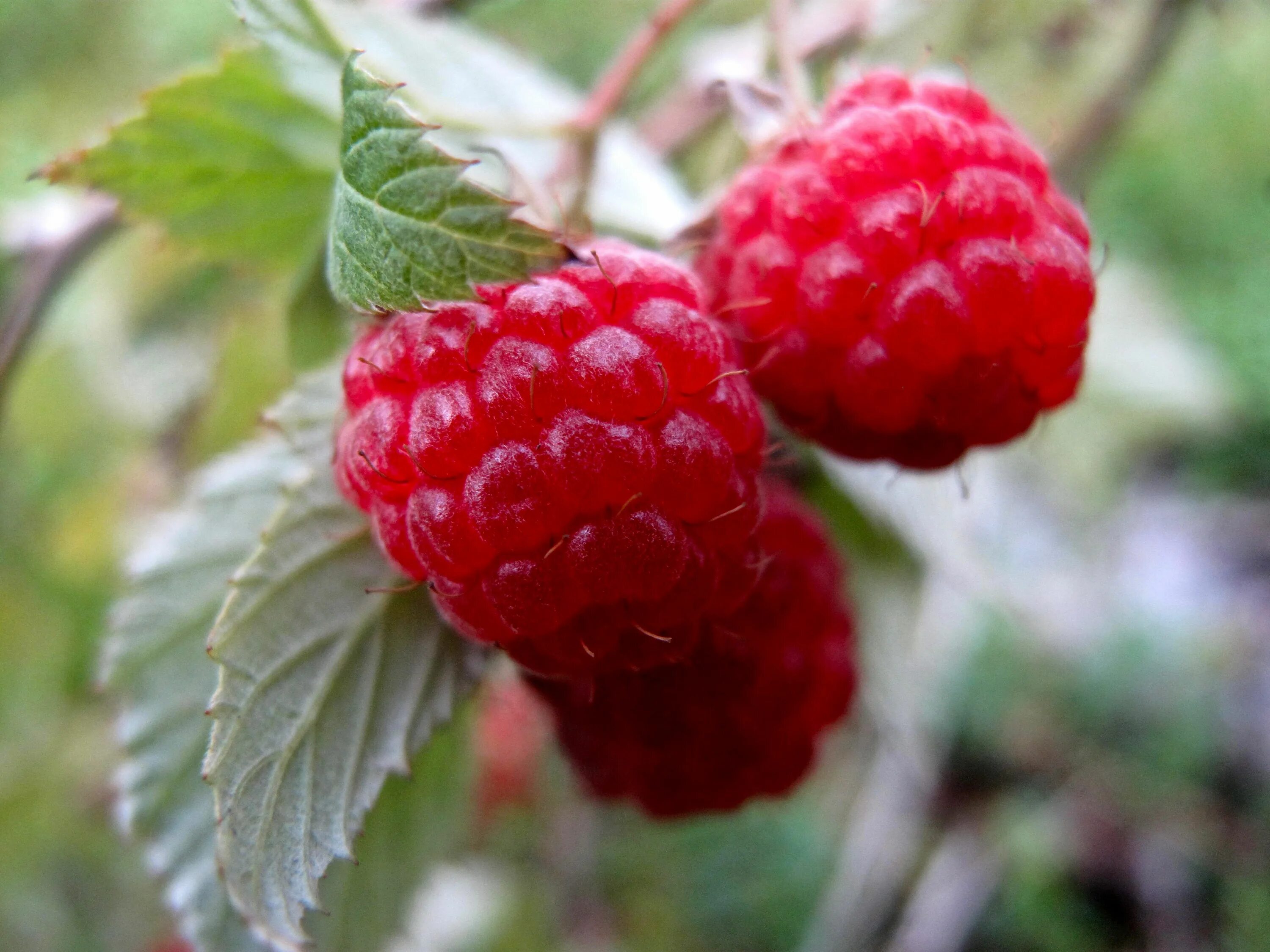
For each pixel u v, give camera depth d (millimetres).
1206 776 204
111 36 139
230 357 107
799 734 76
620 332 59
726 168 102
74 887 148
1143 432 144
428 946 154
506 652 63
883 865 182
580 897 179
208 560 79
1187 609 222
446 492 59
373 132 57
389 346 61
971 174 65
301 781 65
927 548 90
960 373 65
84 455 134
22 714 137
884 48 115
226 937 75
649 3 162
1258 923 182
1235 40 142
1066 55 121
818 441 70
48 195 98
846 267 64
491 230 55
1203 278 200
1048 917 189
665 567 59
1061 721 207
